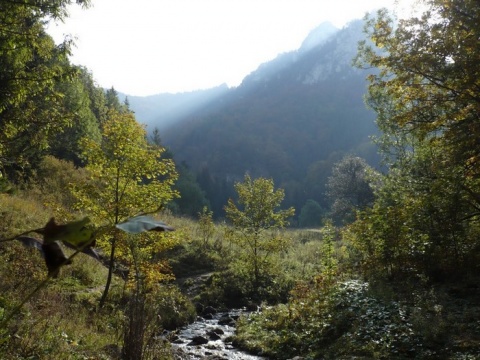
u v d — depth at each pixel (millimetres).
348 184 48219
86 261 15344
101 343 7965
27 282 10312
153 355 8070
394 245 13742
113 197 12523
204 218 25422
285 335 12117
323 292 13953
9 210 16266
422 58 11836
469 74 10945
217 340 12844
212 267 22094
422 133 12984
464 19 11172
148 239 12422
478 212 13883
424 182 15516
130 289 12773
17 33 9383
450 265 12984
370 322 10914
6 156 11383
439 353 8688
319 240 36625
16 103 10664
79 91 35188
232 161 157625
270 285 19828
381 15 13320
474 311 10055
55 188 25469
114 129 12406
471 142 12031
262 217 20422
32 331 6641
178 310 14914
